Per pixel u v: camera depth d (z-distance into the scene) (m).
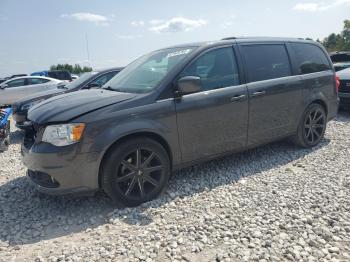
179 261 2.83
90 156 3.55
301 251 2.90
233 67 4.67
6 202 4.16
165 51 4.85
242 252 2.91
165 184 4.10
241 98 4.62
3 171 5.46
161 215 3.62
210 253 2.93
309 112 5.62
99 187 3.75
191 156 4.31
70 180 3.57
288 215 3.51
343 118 8.21
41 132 3.66
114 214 3.70
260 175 4.68
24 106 7.97
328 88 5.91
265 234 3.18
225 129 4.55
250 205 3.77
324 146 5.91
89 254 2.99
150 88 4.06
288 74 5.30
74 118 3.56
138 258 2.89
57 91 8.24
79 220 3.66
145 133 3.91
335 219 3.39
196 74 4.29
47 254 3.05
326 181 4.36
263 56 5.04
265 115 4.97
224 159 5.36
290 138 5.68
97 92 4.39
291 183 4.34
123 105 3.78
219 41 4.67
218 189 4.25
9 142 7.37
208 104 4.31
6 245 3.21
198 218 3.53
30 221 3.67
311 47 5.85
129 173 3.81
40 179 3.77
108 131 3.62
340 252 2.88
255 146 5.04
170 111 4.01
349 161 5.09
